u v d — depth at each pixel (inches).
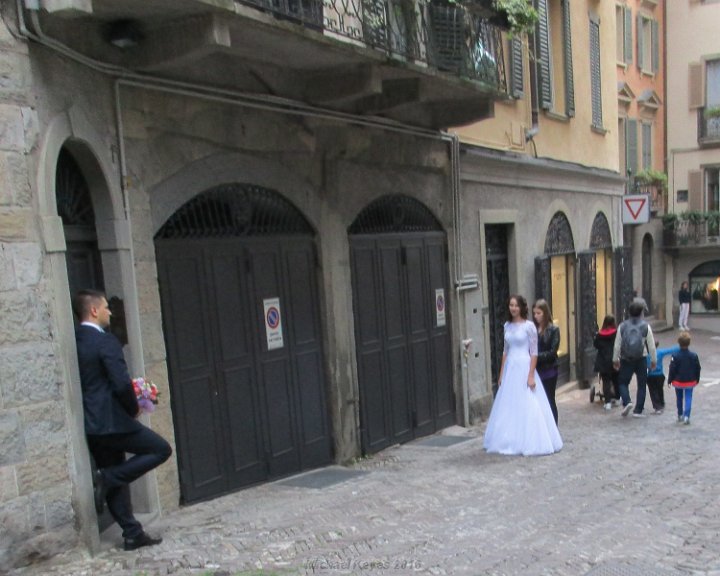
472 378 455.5
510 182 508.7
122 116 234.1
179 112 255.9
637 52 1090.7
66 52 204.2
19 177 186.9
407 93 344.2
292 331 315.6
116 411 202.1
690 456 338.6
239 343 286.2
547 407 354.9
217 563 193.5
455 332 439.8
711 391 593.3
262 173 296.7
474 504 258.7
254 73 291.0
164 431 248.2
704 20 1131.9
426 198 414.9
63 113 203.6
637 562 191.9
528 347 350.9
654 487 279.3
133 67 237.3
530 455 345.4
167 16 222.5
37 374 188.5
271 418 301.4
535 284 542.6
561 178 596.1
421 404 407.8
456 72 356.2
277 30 244.1
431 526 230.7
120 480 202.5
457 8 356.2
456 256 437.4
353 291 354.0
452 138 428.8
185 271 263.6
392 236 385.7
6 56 184.7
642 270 1113.4
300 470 318.0
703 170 1152.2
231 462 281.3
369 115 359.3
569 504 255.9
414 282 404.5
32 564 186.2
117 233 228.1
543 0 559.5
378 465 338.3
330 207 335.6
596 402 538.9
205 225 275.1
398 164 386.6
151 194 246.2
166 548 207.3
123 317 230.8
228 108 278.1
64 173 218.4
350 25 311.1
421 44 337.1
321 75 313.6
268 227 306.2
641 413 467.5
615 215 743.7
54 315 193.6
